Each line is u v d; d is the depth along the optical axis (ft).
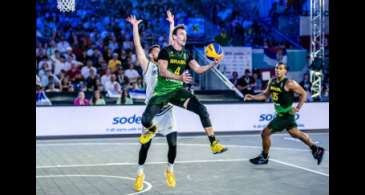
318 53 51.78
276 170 27.89
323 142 40.91
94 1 61.16
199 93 51.93
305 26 62.18
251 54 58.49
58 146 39.14
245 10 64.49
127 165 29.89
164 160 31.94
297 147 37.96
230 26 63.16
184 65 20.45
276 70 28.09
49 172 27.37
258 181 24.72
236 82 53.83
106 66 54.13
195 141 42.01
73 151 36.22
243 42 62.49
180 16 63.05
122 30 61.11
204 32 62.80
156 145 39.78
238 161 31.32
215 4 64.18
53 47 56.13
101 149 37.35
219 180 25.03
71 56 54.13
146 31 61.46
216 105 47.03
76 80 52.24
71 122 44.52
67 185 23.70
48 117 44.09
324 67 53.62
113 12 61.98
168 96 20.17
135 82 50.90
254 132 47.96
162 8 63.57
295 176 26.08
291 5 63.57
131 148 37.99
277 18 63.82
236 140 42.52
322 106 49.08
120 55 56.34
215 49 20.43
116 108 45.42
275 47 59.57
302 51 59.47
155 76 22.82
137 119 45.88
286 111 28.25
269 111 48.42
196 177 25.86
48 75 50.11
